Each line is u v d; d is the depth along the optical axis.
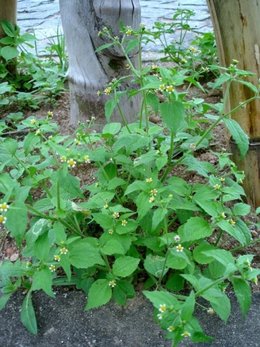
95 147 2.19
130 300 1.77
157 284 1.73
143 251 1.89
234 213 1.73
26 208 1.48
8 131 2.85
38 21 4.99
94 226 1.98
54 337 1.69
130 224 1.71
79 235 1.82
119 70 2.46
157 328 1.68
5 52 3.08
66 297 1.82
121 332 1.68
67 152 1.67
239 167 2.12
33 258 1.87
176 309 1.32
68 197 1.84
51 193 1.84
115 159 1.94
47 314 1.77
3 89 2.68
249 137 2.04
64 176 1.59
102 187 1.91
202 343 1.62
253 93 1.98
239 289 1.44
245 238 1.71
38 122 1.88
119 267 1.64
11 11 3.16
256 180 2.09
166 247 1.74
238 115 2.04
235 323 1.68
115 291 1.69
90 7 2.33
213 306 1.47
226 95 1.91
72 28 2.44
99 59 2.43
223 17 1.96
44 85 3.04
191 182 2.23
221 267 1.64
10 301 1.83
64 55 3.39
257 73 1.97
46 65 3.39
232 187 1.81
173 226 1.99
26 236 1.70
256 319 1.69
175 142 2.19
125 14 2.35
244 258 1.43
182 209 1.83
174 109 1.69
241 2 1.89
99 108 2.54
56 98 3.16
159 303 1.33
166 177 2.07
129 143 1.89
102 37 2.37
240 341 1.62
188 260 1.51
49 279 1.54
